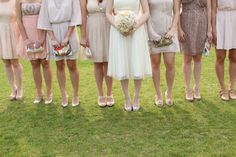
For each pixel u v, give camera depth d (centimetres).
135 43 550
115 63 558
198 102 625
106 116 581
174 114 579
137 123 550
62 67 610
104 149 473
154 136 504
